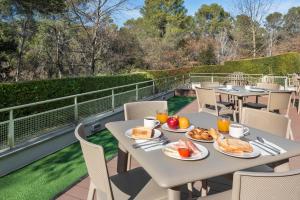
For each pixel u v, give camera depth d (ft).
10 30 36.19
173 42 71.20
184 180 4.15
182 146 5.24
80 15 41.50
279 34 92.43
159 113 7.68
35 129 12.92
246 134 6.60
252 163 4.83
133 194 5.64
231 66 58.08
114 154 12.61
